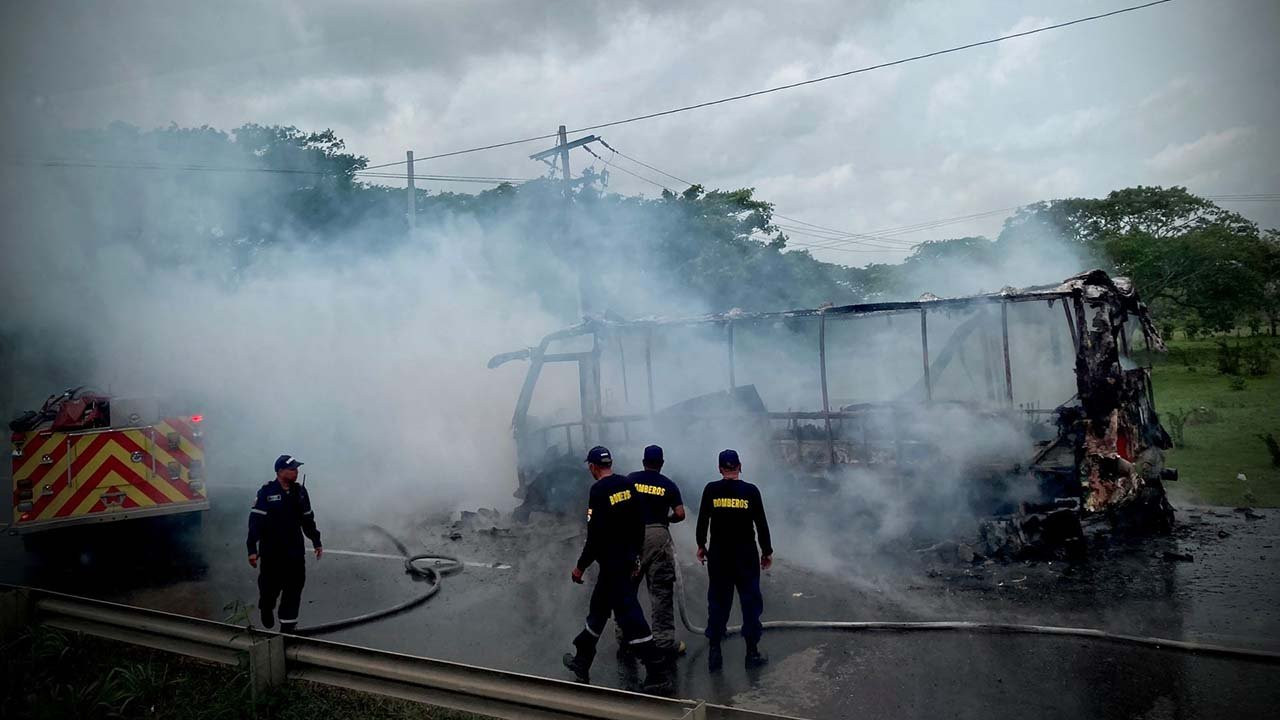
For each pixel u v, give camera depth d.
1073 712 4.59
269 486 6.35
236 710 4.61
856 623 6.11
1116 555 7.73
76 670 5.52
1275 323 38.84
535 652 6.02
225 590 8.00
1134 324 9.57
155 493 9.20
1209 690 4.79
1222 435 14.15
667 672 5.46
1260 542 7.92
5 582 8.44
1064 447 8.24
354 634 6.58
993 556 7.71
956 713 4.63
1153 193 39.31
